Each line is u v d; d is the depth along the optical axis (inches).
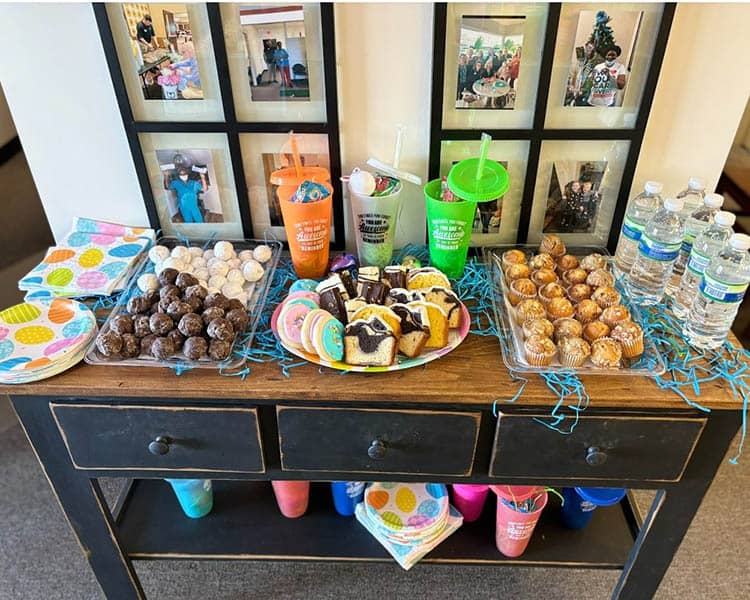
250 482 58.2
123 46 41.8
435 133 44.3
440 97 42.8
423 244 51.0
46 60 42.8
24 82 43.7
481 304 44.3
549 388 37.5
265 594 56.8
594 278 43.0
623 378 38.1
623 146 45.3
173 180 47.8
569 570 58.9
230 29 41.1
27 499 64.1
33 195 120.8
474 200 41.9
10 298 92.3
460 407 38.6
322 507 56.1
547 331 39.4
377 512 52.4
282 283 46.6
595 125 44.6
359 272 43.9
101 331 40.5
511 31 41.0
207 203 48.9
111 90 44.2
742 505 63.2
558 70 42.4
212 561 54.9
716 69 42.3
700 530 61.1
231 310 40.8
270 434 40.8
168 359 39.2
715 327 39.1
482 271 47.4
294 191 43.0
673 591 56.4
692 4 39.9
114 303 44.4
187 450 41.2
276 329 41.0
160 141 46.0
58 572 57.8
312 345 38.5
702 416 38.0
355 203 43.9
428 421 39.1
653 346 39.8
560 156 46.1
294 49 41.8
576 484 42.4
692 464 40.6
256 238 50.6
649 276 42.9
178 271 43.1
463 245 44.9
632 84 42.7
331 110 43.6
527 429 39.0
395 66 42.9
